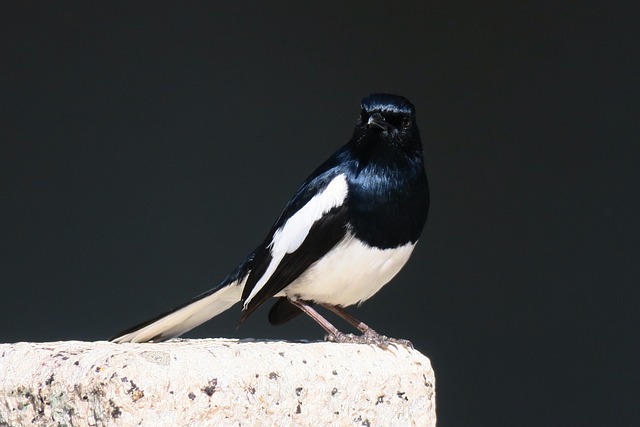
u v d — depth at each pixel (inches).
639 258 480.7
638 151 485.7
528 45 492.4
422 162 266.4
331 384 194.9
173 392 177.5
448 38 490.9
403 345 228.2
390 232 258.4
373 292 269.7
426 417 210.7
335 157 270.7
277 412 187.8
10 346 198.7
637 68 488.4
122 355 180.2
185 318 272.1
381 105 263.1
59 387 181.2
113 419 174.6
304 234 258.7
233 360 185.2
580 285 482.3
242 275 273.3
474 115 490.6
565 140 489.7
